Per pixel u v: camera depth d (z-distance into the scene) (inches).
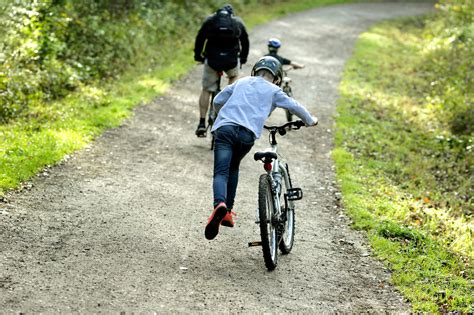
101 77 1197.1
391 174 863.7
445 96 1277.1
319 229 624.4
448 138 1066.7
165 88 1190.3
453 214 756.6
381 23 2588.6
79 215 575.8
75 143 780.6
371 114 1186.0
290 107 499.2
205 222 602.2
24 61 1017.5
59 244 506.9
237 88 506.0
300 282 495.8
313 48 1851.6
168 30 1669.5
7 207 565.6
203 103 835.4
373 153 943.0
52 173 677.9
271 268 501.0
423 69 1686.8
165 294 443.8
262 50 1717.5
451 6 1962.4
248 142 488.1
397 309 466.6
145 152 807.7
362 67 1647.4
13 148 709.9
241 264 515.8
